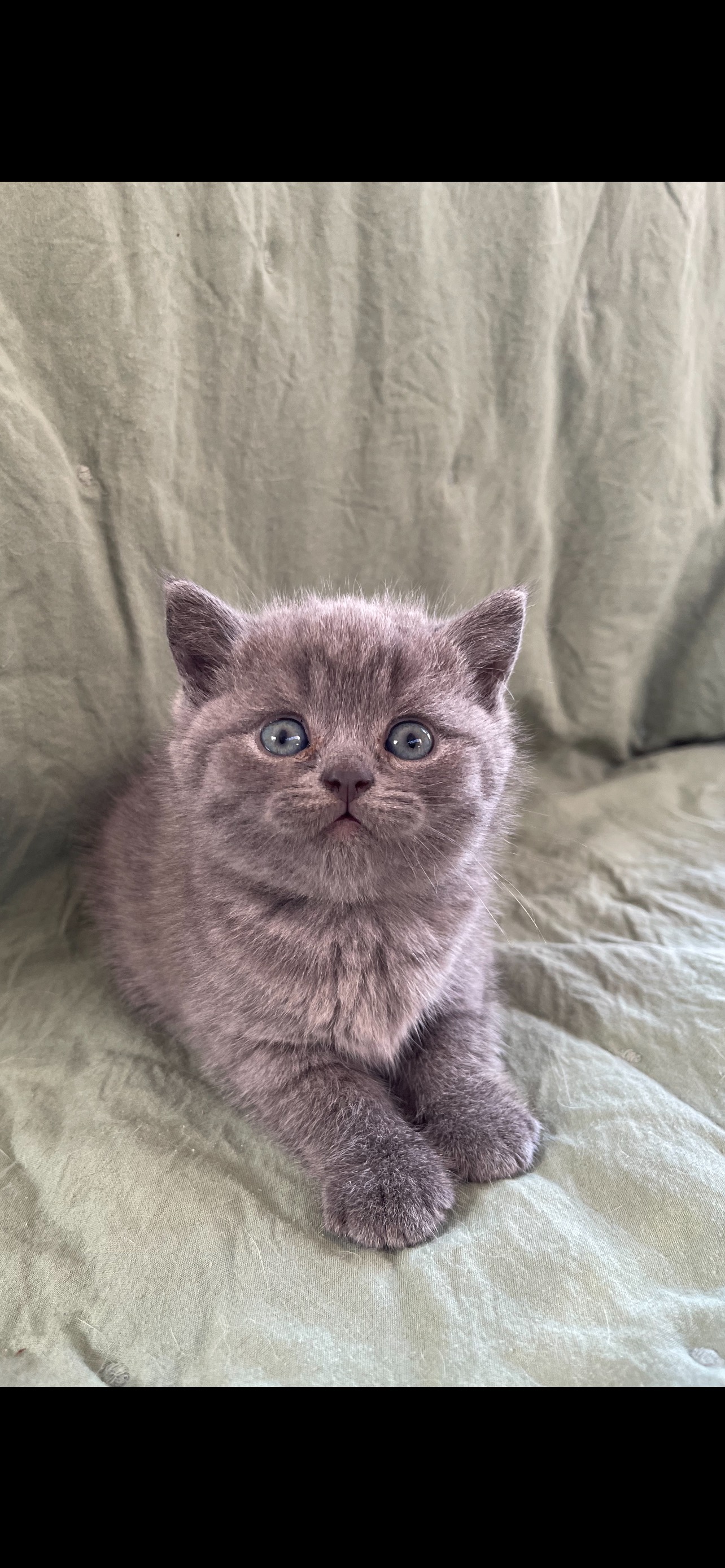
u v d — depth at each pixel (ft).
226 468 1.08
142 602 1.05
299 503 1.12
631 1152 0.75
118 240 0.93
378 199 1.05
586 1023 0.94
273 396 1.06
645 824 1.30
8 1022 0.94
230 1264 0.66
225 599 1.11
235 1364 0.59
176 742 0.84
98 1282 0.65
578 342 1.19
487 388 1.17
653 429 1.24
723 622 1.37
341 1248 0.68
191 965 0.85
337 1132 0.74
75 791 1.07
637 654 1.35
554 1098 0.83
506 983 1.01
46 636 0.99
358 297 1.07
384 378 1.11
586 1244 0.66
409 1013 0.82
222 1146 0.78
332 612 0.82
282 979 0.78
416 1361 0.59
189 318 1.00
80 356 0.94
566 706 1.35
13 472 0.91
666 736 1.44
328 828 0.69
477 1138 0.76
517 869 1.22
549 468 1.24
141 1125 0.79
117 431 0.98
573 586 1.31
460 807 0.74
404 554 1.19
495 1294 0.63
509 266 1.12
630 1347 0.58
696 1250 0.66
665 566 1.30
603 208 1.16
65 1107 0.81
